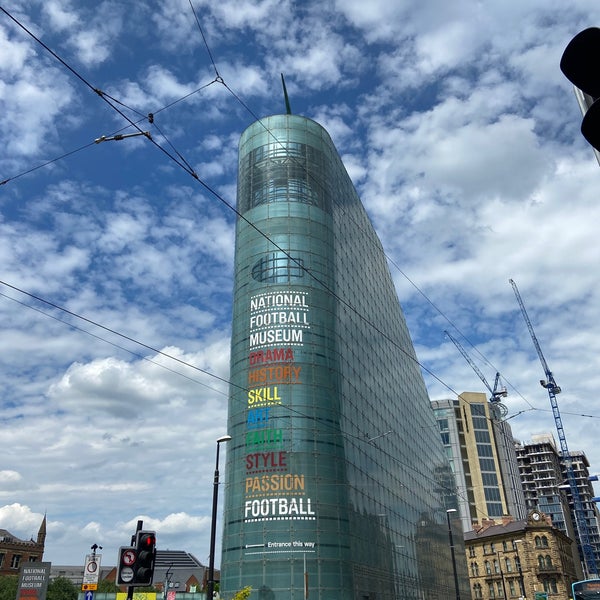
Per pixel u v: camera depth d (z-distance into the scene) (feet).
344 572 149.28
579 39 12.87
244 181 201.05
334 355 175.73
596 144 13.19
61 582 263.29
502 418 553.23
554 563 329.31
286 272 177.78
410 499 238.27
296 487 152.66
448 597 262.67
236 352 176.45
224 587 150.20
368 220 266.36
